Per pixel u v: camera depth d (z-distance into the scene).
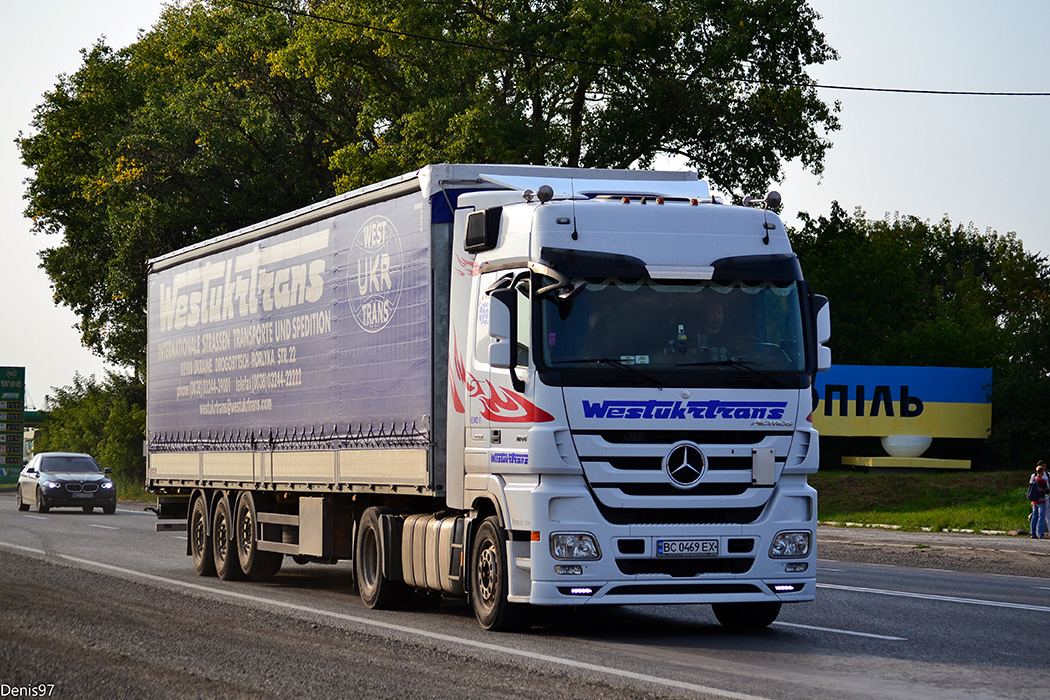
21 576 32.00
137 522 64.44
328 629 21.88
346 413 26.94
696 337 21.05
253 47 95.31
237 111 93.50
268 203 95.44
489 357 20.81
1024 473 70.44
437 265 23.62
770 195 22.19
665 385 20.70
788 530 21.11
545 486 20.44
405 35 78.38
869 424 78.31
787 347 21.45
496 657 18.64
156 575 34.31
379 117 85.94
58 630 21.66
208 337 34.91
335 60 84.75
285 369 30.08
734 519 20.98
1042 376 77.62
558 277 20.53
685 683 16.47
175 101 94.19
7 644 20.02
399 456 24.66
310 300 28.86
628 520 20.55
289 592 29.75
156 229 92.81
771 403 21.14
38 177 111.69
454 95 78.00
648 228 21.31
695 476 20.69
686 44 81.56
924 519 59.94
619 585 20.36
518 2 77.81
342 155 79.12
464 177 23.91
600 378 20.52
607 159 79.94
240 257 33.09
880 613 25.48
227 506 33.56
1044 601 28.17
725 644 20.66
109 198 97.50
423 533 24.09
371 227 26.19
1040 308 81.75
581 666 17.84
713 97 81.75
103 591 28.45
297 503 30.70
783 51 83.06
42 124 112.38
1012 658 19.19
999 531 55.38
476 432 22.17
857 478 72.94
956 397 78.75
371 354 25.91
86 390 148.12
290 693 15.80
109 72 108.88
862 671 17.81
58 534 52.69
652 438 20.62
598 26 74.06
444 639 20.66
